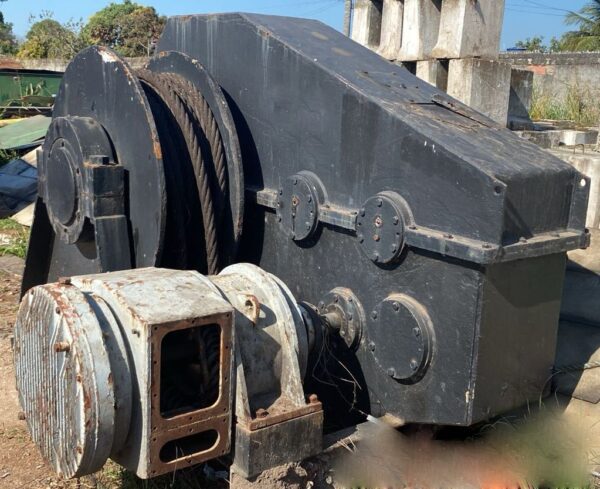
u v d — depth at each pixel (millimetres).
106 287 2506
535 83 10586
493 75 5609
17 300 5656
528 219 2727
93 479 3207
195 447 2545
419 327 2809
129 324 2367
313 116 3359
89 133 3732
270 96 3615
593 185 4547
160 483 3068
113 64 3656
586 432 3178
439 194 2760
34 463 3367
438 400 2814
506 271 2695
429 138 2777
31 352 2615
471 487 3020
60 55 32281
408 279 2902
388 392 3049
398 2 6004
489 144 2900
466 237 2668
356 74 3312
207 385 2588
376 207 2965
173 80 3859
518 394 2906
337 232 3266
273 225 3689
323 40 3729
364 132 3080
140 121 3488
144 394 2320
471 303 2645
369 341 3102
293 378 2705
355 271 3186
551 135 5965
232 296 2746
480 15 5590
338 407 3373
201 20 4070
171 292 2508
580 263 4078
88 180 3611
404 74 3553
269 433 2557
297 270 3553
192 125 3576
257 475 2557
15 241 7418
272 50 3566
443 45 5676
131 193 3645
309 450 2682
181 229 3578
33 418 2658
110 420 2320
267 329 2738
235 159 3584
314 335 2996
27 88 14406
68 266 4273
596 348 3537
